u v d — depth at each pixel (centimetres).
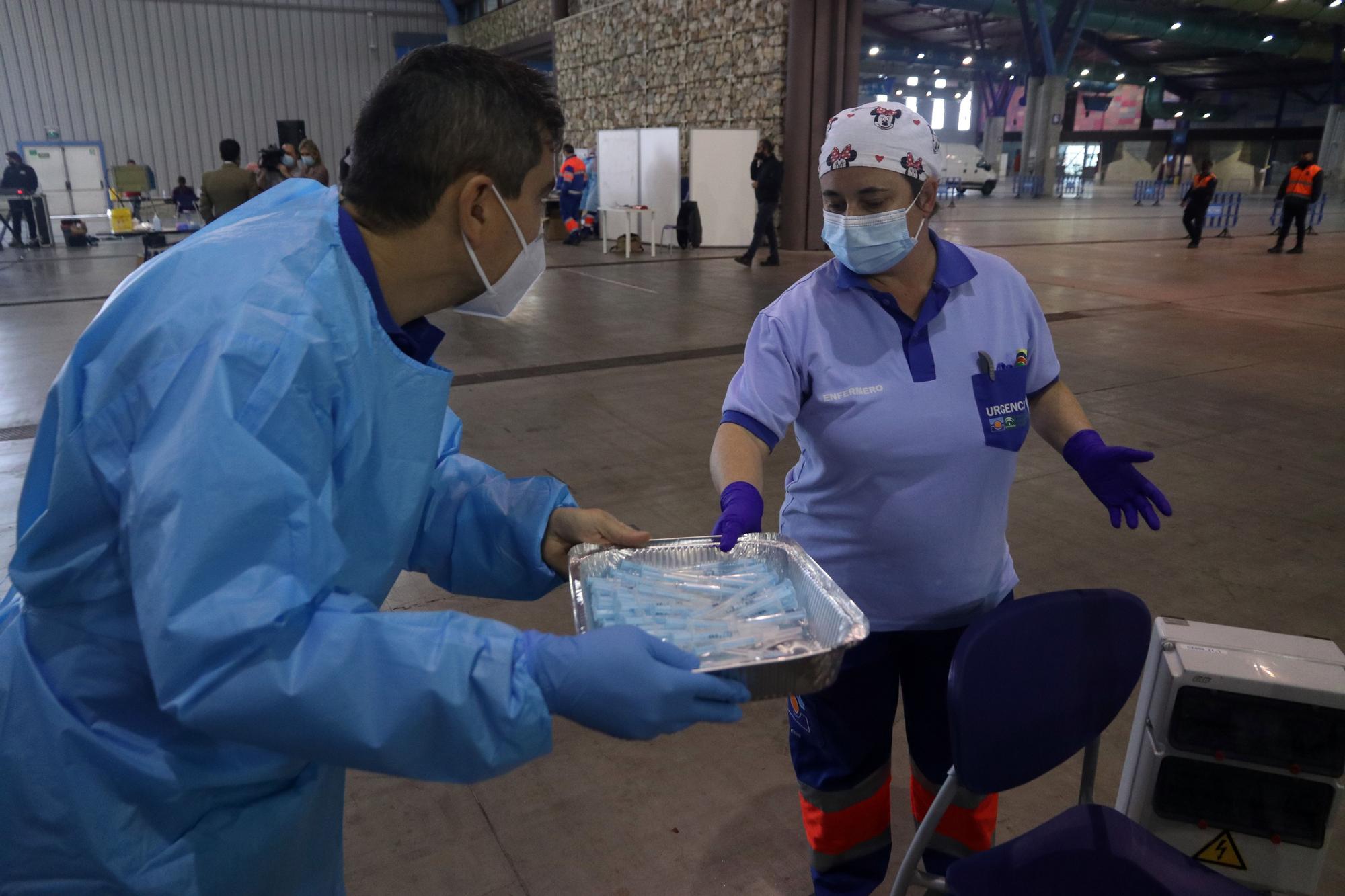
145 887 79
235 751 79
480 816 195
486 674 68
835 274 142
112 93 2123
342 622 68
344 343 75
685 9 1370
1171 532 335
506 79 81
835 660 84
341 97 2405
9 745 78
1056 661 131
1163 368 579
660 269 1074
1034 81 2817
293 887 91
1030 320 145
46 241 1395
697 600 105
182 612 64
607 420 467
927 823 129
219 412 66
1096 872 128
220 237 77
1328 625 270
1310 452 422
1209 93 4259
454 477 110
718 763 212
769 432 138
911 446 135
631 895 173
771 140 1266
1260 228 1658
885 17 3228
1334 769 128
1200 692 130
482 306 95
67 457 71
